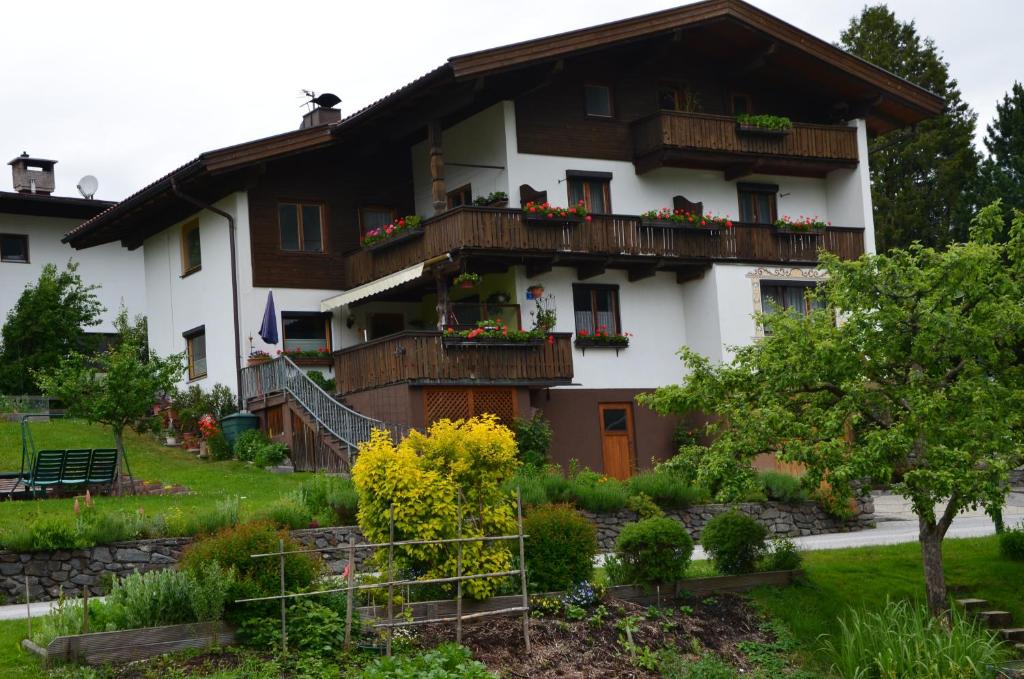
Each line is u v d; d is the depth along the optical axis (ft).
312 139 107.14
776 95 123.24
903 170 196.65
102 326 148.36
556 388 105.91
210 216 111.65
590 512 79.25
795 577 65.00
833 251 119.34
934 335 60.18
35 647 45.98
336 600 50.62
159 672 45.39
